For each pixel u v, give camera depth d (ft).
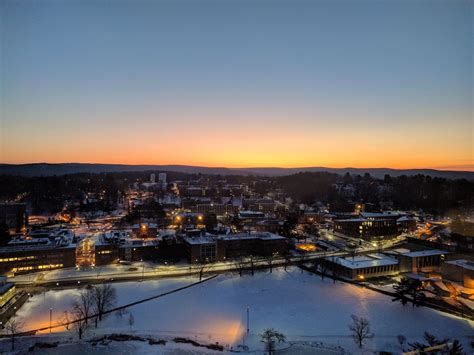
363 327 418.51
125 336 416.26
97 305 477.77
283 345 406.21
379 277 654.53
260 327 456.45
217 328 452.35
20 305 496.64
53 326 436.35
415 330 444.55
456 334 432.25
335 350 397.60
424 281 586.04
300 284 614.75
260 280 633.61
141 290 570.87
